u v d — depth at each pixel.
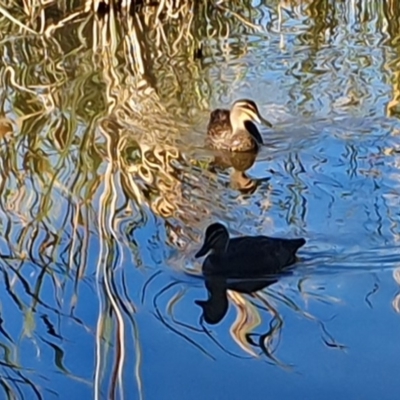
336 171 5.98
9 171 6.26
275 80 7.75
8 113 7.36
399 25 9.36
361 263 4.94
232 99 7.36
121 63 8.56
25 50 9.07
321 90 7.41
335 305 4.63
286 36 9.13
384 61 8.11
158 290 4.81
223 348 4.40
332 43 8.80
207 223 5.39
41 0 9.82
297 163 6.12
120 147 6.55
